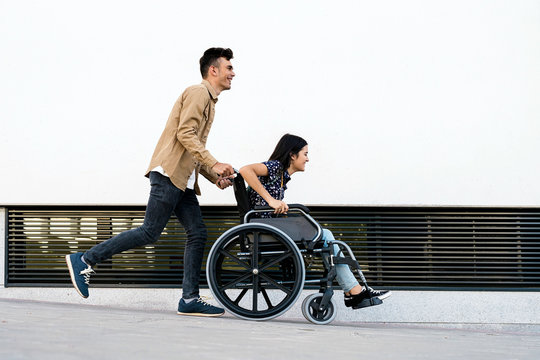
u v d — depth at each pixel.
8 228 4.02
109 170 4.00
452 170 4.02
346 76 4.05
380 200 4.01
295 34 4.07
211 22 4.07
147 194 3.99
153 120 4.03
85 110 4.02
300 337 2.20
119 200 3.99
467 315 3.94
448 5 4.08
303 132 4.04
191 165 3.21
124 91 4.04
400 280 4.03
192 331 2.15
